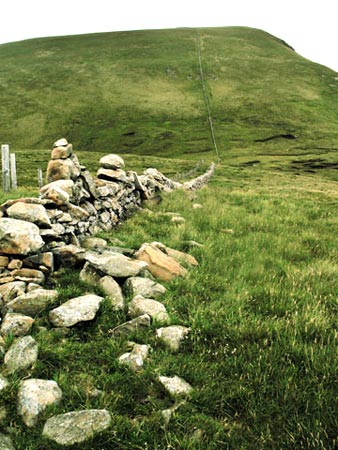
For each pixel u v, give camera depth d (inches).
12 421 146.6
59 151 407.2
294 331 210.8
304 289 279.1
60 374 171.5
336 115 4771.2
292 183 1752.0
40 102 4859.7
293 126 4323.3
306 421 154.2
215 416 159.2
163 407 158.7
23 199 318.7
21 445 136.1
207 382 175.2
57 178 390.0
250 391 167.0
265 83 5556.1
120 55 6294.3
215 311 235.5
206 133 4128.9
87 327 211.9
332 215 665.6
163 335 205.0
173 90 5265.8
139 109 4697.3
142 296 246.5
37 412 148.0
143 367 181.2
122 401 160.7
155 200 663.1
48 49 6717.5
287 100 5049.2
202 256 353.7
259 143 3848.4
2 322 204.8
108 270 260.8
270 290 267.7
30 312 218.2
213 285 286.7
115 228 453.1
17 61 6186.0
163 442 141.1
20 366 172.6
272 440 145.7
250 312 243.6
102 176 520.4
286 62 6373.0
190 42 6919.3
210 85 5403.5
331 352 191.6
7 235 258.4
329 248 420.8
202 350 198.7
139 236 404.2
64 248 280.4
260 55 6584.6
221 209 621.3
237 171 2208.4
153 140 3959.2
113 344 195.5
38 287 242.7
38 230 277.9
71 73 5669.3
